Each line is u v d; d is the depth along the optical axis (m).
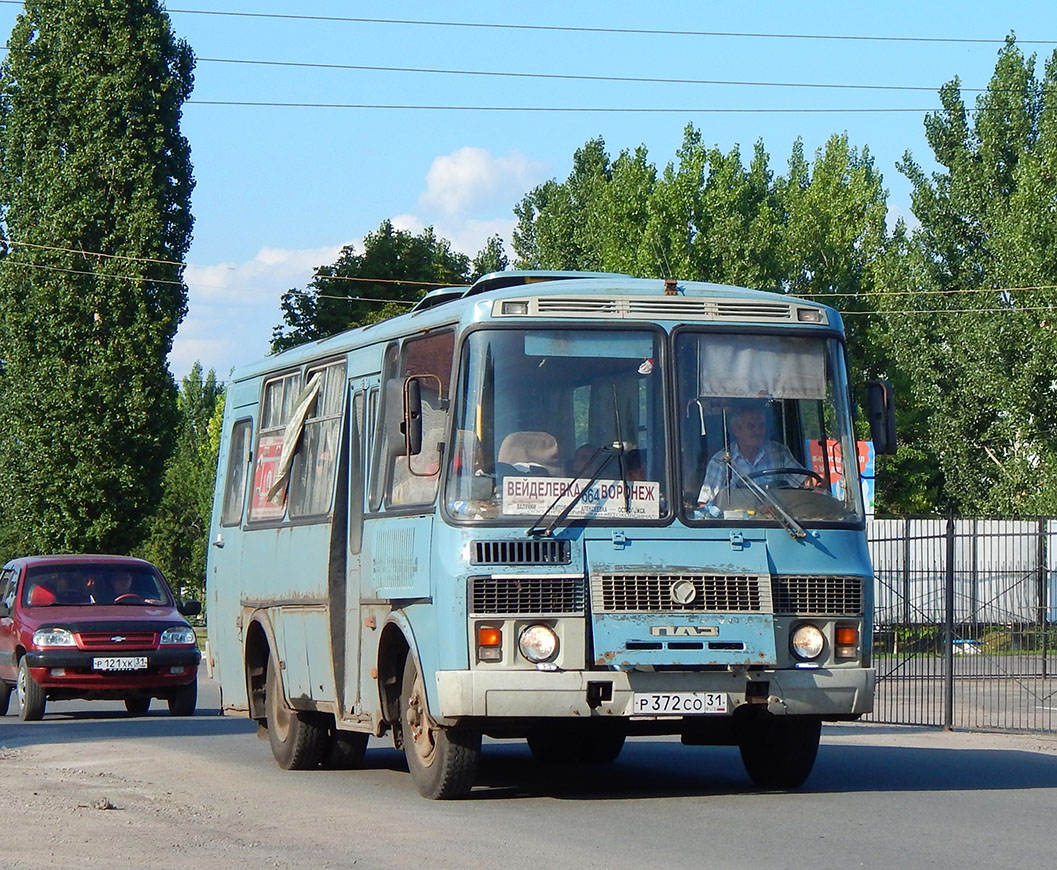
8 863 12.98
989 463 79.81
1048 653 35.88
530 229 127.62
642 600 15.33
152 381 71.06
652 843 13.49
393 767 21.33
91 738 26.22
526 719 15.49
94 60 70.94
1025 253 68.69
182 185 72.00
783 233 88.56
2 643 33.16
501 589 15.27
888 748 23.25
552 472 15.62
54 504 70.75
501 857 12.86
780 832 14.10
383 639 17.34
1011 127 77.88
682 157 79.19
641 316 16.19
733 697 15.38
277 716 21.16
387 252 85.44
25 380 70.88
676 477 15.80
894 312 81.31
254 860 13.01
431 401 16.62
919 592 34.56
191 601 34.66
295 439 20.89
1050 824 14.59
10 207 71.75
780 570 15.75
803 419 16.36
